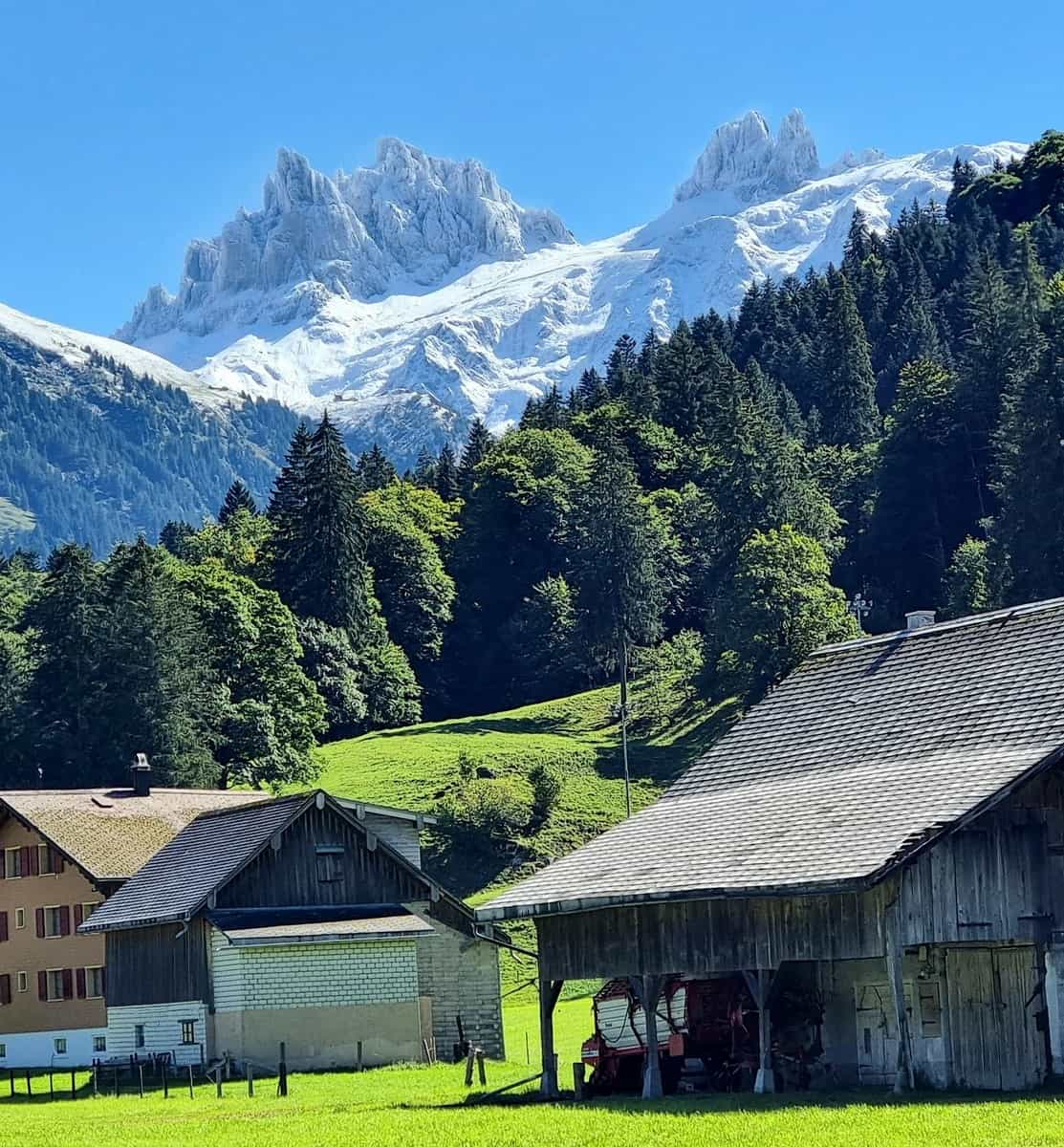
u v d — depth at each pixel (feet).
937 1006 137.69
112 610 427.33
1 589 619.26
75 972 260.01
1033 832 135.95
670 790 169.37
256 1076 201.67
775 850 140.67
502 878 361.10
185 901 214.69
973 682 153.79
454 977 222.07
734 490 550.36
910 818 135.13
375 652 548.72
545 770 393.70
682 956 145.48
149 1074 209.97
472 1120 131.13
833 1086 143.95
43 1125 149.48
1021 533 442.91
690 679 477.77
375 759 452.76
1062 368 454.81
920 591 566.36
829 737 161.07
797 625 414.82
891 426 618.44
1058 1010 133.28
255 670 450.30
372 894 221.87
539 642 585.63
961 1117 114.01
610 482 556.51
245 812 234.58
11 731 417.90
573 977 155.02
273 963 206.49
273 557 577.02
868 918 133.59
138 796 282.36
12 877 269.03
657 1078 146.61
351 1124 134.21
